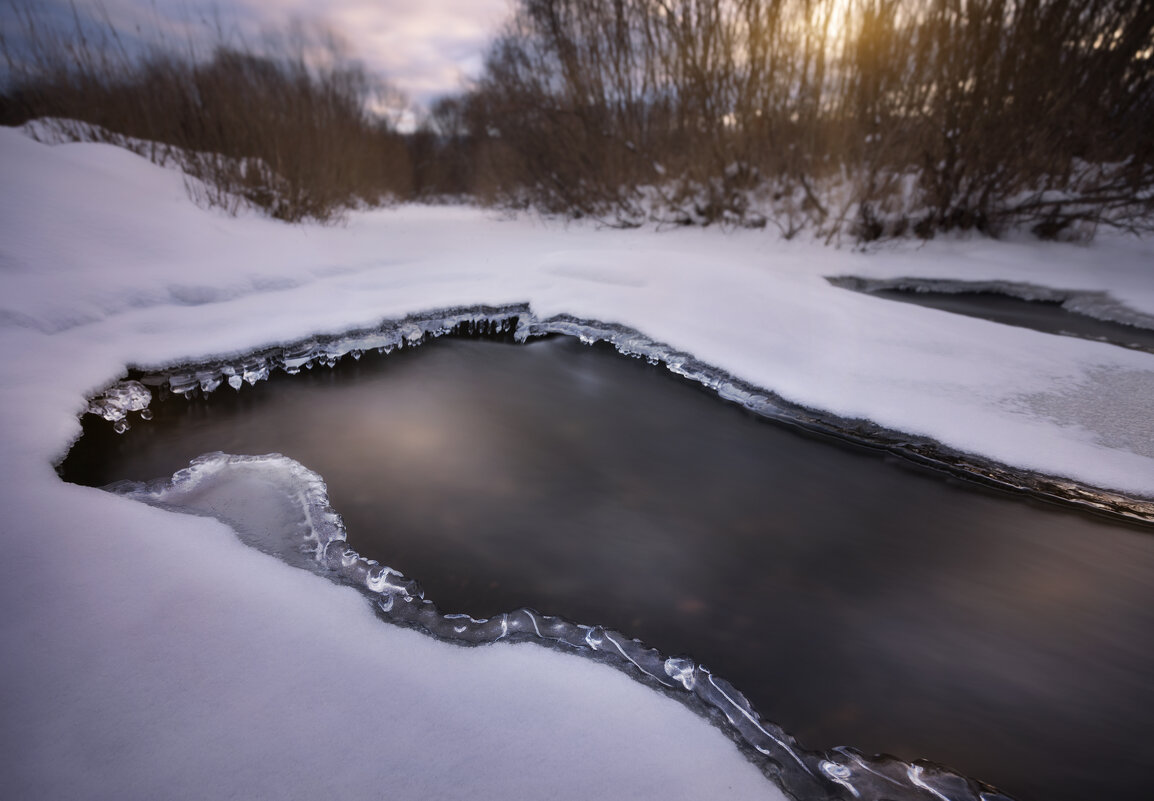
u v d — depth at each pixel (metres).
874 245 5.39
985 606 1.50
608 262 3.79
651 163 6.93
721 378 2.69
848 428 2.27
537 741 0.98
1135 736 1.17
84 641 1.10
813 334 2.93
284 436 2.28
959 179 5.29
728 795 0.91
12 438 1.79
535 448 2.27
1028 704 1.24
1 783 0.84
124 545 1.39
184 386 2.55
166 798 0.84
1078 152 5.47
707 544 1.74
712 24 5.94
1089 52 5.02
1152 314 3.46
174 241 3.82
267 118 6.07
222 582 1.31
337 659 1.13
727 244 5.67
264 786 0.87
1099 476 1.86
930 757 1.11
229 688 1.03
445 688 1.08
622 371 2.93
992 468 1.97
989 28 4.81
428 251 5.03
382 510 1.85
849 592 1.55
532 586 1.54
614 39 6.54
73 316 2.72
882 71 5.31
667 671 1.21
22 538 1.37
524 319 3.40
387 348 3.11
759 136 6.12
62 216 3.45
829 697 1.24
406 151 15.12
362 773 0.90
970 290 4.31
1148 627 1.43
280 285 3.60
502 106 8.06
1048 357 2.70
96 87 5.76
